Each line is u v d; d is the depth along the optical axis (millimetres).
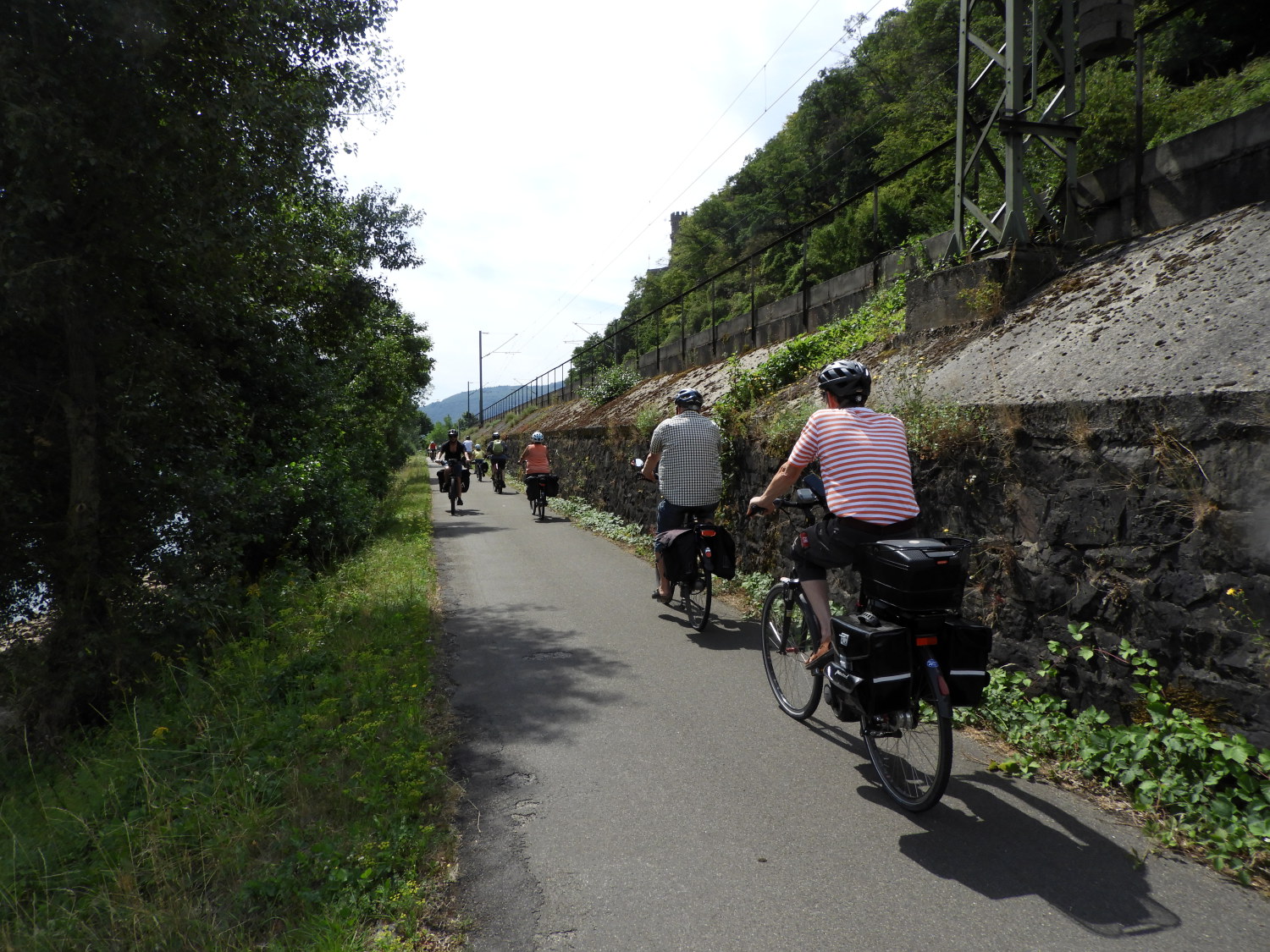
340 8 6547
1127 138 8344
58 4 4711
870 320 9672
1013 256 6586
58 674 5078
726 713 4527
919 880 2766
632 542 11547
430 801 3447
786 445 7086
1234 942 2373
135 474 5746
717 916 2594
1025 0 7785
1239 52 14664
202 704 4617
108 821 3396
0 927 2648
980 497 4480
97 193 4996
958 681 3146
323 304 12250
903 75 35594
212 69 5316
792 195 43781
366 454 15031
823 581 3984
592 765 3850
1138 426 3510
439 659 5730
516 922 2588
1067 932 2447
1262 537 2988
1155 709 3301
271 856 3012
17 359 5371
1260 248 4684
